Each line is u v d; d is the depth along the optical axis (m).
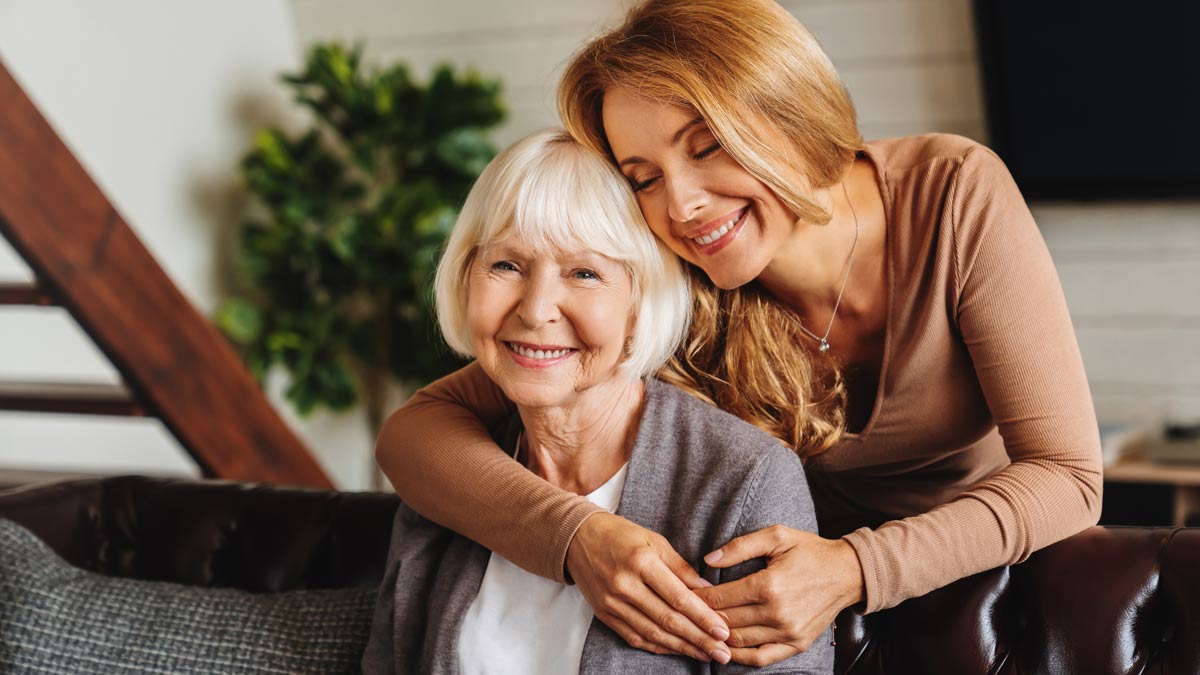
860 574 1.15
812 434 1.43
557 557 1.19
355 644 1.45
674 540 1.23
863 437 1.45
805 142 1.25
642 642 1.16
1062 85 3.22
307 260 3.74
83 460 3.29
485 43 3.95
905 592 1.17
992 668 1.25
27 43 3.08
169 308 2.59
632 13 1.27
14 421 3.10
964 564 1.19
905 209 1.35
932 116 3.44
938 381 1.39
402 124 3.71
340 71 3.67
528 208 1.23
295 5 4.14
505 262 1.27
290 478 2.85
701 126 1.21
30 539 1.60
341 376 3.76
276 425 2.81
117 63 3.37
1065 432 1.26
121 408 2.61
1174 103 3.12
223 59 3.80
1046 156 3.29
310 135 3.83
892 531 1.18
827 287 1.40
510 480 1.26
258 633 1.47
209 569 1.68
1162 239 3.27
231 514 1.71
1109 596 1.22
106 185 3.32
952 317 1.34
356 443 4.23
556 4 3.83
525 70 3.92
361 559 1.61
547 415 1.31
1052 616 1.24
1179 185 3.16
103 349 2.51
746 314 1.42
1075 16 3.16
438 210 3.60
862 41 3.46
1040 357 1.27
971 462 1.54
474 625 1.27
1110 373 3.38
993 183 1.31
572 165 1.25
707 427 1.29
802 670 1.16
